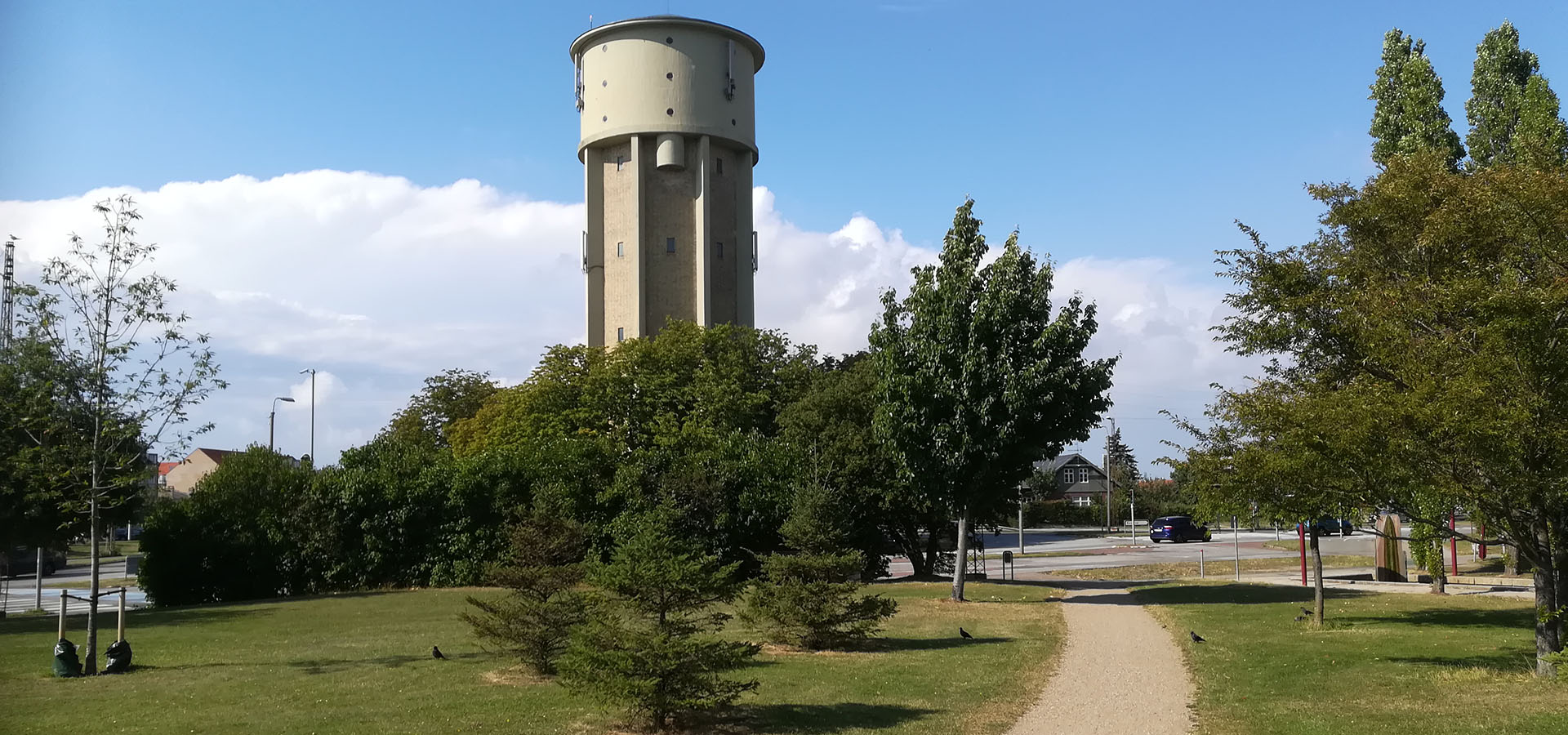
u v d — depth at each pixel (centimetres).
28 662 1870
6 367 1716
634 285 7281
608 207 7594
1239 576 4247
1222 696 1486
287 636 2256
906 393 3005
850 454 3906
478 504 3875
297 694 1490
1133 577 4422
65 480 1850
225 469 3803
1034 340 2991
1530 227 1623
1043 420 2986
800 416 4191
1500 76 3316
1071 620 2511
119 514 3006
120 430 1762
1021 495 3356
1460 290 1512
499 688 1543
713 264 7600
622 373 5712
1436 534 1752
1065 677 1664
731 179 7781
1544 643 1580
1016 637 2183
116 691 1532
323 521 3766
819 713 1366
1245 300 2220
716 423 5312
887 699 1466
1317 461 1619
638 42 7444
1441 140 3181
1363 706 1371
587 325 7562
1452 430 1409
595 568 1359
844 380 4178
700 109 7450
